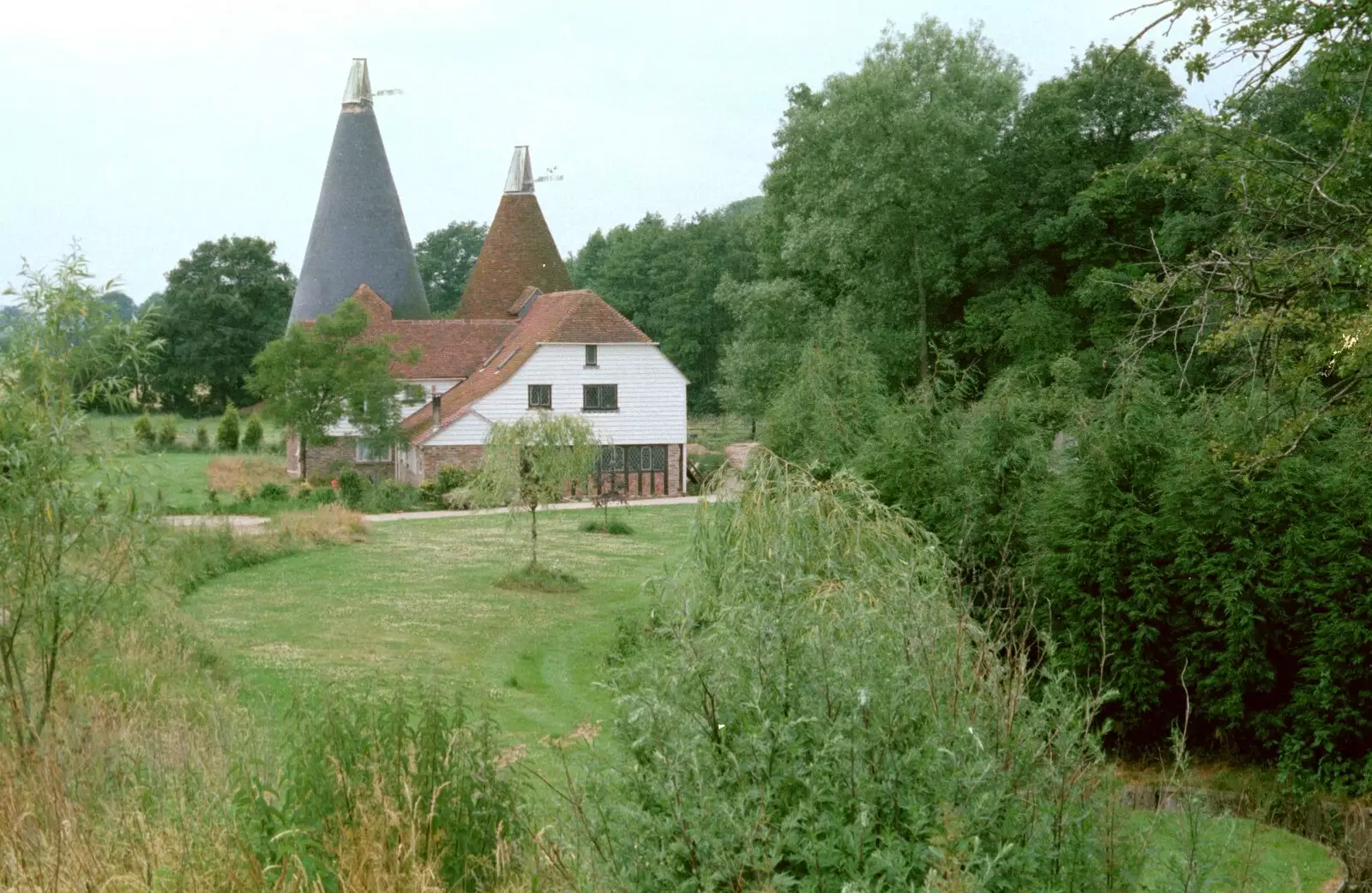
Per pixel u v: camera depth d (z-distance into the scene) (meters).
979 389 41.38
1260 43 11.41
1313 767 12.17
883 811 4.92
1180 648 12.73
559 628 20.98
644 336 48.94
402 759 6.58
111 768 8.21
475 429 46.41
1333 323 11.15
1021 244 42.19
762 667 5.39
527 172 63.41
